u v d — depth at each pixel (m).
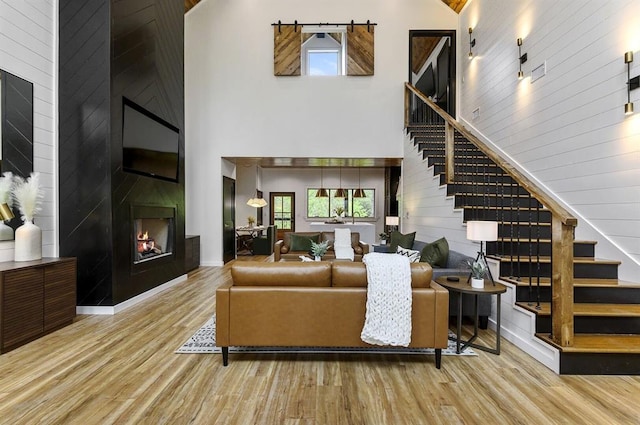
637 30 2.86
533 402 2.02
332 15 6.85
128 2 3.96
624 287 2.84
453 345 2.90
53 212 3.67
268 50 6.88
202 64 6.88
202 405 1.98
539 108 4.21
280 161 7.46
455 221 4.23
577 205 3.56
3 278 2.64
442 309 2.41
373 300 2.37
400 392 2.13
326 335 2.44
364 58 6.82
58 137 3.70
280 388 2.18
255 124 6.88
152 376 2.32
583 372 2.35
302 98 6.87
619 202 3.06
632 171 2.93
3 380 2.24
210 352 2.71
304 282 2.48
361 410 1.94
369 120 6.86
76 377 2.29
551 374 2.37
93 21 3.66
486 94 5.65
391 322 2.35
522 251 3.48
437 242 3.69
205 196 6.96
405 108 6.70
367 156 6.86
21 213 3.29
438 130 6.49
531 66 4.38
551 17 3.97
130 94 4.02
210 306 4.00
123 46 3.88
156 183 4.62
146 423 1.80
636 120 2.88
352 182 11.65
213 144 6.91
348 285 2.50
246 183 10.34
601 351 2.33
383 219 11.52
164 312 3.77
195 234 6.98
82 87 3.66
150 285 4.47
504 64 5.07
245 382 2.25
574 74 3.59
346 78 6.87
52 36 3.68
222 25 6.88
